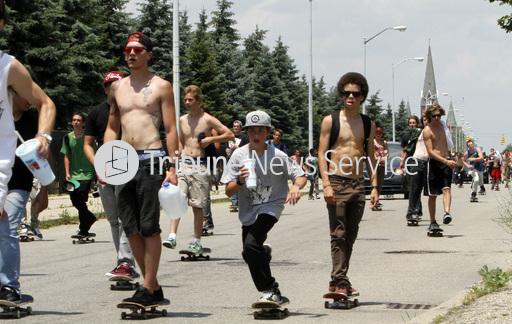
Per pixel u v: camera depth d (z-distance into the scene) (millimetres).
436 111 22000
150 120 11156
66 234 24250
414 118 25281
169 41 82875
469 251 18422
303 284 13914
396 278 14469
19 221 10977
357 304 11914
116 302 12312
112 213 13820
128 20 79688
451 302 11453
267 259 11086
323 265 16406
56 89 60125
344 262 11875
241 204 11273
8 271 10875
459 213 30891
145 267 11055
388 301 12227
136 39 11242
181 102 85000
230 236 22906
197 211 17500
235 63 106938
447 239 21141
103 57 70312
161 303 11094
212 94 95312
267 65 114375
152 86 11219
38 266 16719
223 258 17844
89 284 14188
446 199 22547
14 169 10930
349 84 11953
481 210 32625
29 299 11164
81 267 16531
